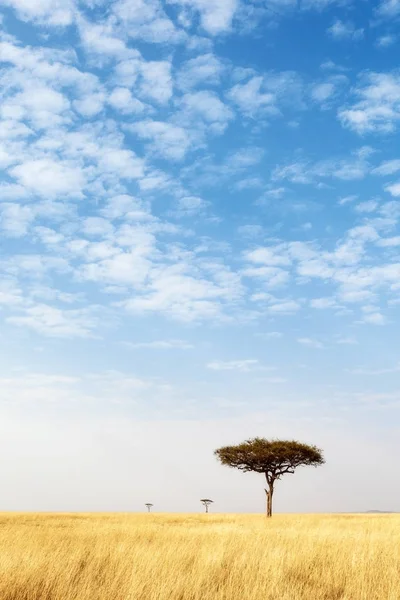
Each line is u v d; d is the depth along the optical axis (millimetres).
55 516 55969
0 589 8859
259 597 8711
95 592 8852
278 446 52375
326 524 30688
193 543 14875
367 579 10055
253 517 53625
